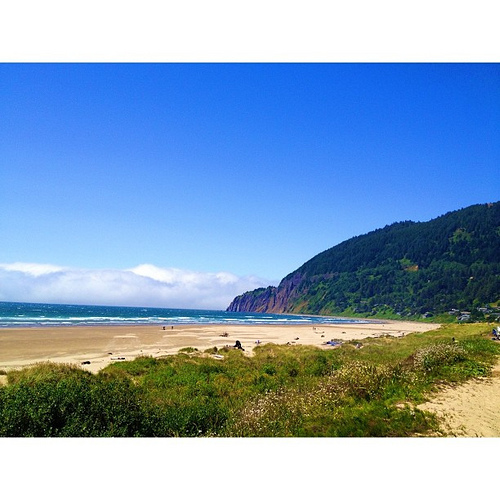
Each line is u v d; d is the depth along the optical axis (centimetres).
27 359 2464
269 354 2775
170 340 4166
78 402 810
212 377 1644
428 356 1423
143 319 9319
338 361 2062
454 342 2195
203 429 902
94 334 4584
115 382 1237
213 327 6981
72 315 9650
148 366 1969
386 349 2725
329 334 5966
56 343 3475
